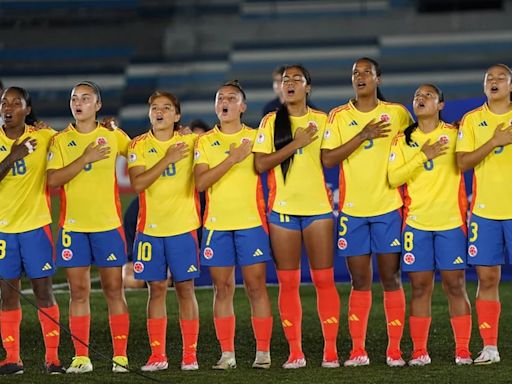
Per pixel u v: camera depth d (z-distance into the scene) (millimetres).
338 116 23734
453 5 96500
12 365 23125
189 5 99438
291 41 95688
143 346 27078
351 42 95000
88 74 94750
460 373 21984
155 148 23891
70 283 23672
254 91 91125
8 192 23141
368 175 23328
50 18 98500
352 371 22641
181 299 23734
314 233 23453
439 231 23062
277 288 36938
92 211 23484
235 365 23703
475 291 35250
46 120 90562
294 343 23641
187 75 93625
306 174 23469
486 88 23234
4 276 23156
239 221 23375
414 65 92312
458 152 23031
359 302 23609
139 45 96625
